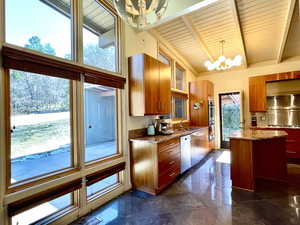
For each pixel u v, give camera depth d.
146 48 3.37
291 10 2.64
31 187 1.61
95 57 2.40
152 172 2.62
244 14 2.90
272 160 3.18
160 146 2.66
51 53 1.86
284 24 3.14
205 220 1.96
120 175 2.75
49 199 1.73
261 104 4.85
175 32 3.52
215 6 2.71
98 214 2.12
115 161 2.57
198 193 2.64
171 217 2.03
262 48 4.28
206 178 3.24
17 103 1.60
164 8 1.53
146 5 1.42
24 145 1.65
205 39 3.81
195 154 4.04
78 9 2.11
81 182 2.07
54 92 1.93
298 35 3.59
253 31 3.45
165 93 3.28
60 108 1.99
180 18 3.03
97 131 2.46
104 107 2.58
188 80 5.46
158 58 3.77
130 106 2.88
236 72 5.61
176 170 3.14
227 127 5.79
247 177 2.73
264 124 5.06
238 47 4.20
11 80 1.56
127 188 2.78
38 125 1.77
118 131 2.77
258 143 3.28
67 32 2.04
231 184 2.95
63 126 2.02
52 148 1.89
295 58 4.77
